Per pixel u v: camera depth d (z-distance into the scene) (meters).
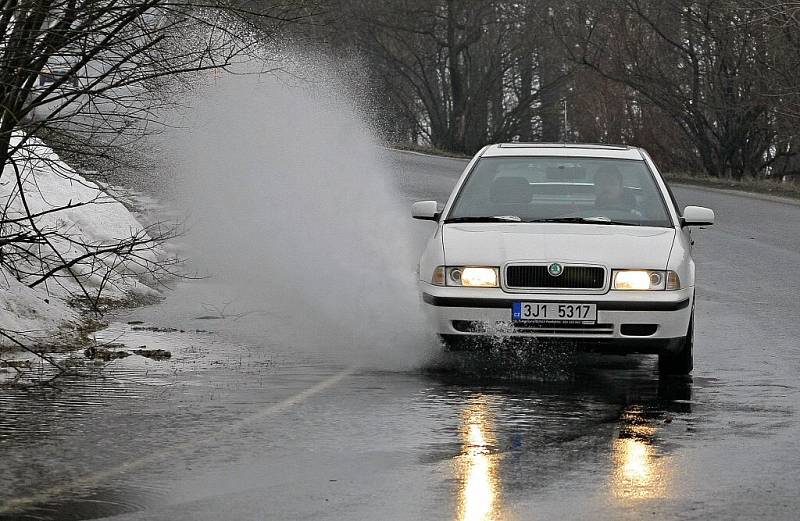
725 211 66.94
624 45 118.88
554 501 14.54
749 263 44.25
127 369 24.02
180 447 17.48
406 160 106.50
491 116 198.25
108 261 35.41
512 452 17.08
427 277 24.56
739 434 18.30
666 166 133.75
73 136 26.14
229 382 22.70
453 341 24.00
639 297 23.47
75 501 14.68
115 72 25.42
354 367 24.33
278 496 14.85
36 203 36.44
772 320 31.31
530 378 23.30
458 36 178.50
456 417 19.53
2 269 28.48
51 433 18.36
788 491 15.05
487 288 23.80
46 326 27.66
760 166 123.44
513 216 26.41
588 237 24.62
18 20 24.53
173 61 26.08
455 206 27.03
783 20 94.19
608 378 23.38
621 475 15.78
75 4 24.56
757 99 108.62
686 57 117.88
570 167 27.92
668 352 23.67
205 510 14.27
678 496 14.80
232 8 25.78
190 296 34.47
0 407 20.31
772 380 23.14
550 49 172.38
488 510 14.17
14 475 15.90
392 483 15.41
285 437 18.09
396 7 170.12
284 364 24.66
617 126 143.62
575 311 23.47
